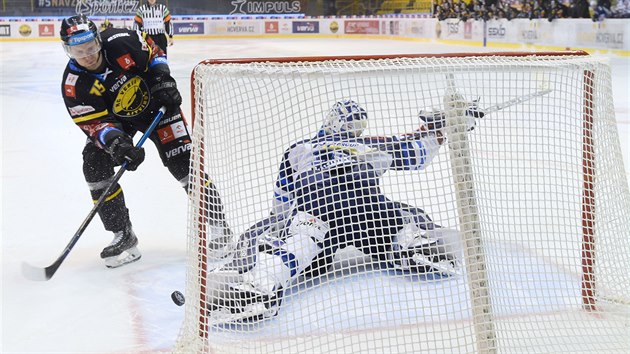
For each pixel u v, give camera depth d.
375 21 30.05
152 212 5.90
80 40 4.16
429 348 3.18
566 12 20.27
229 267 3.48
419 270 3.69
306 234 3.70
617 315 3.43
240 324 3.43
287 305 3.56
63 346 3.54
